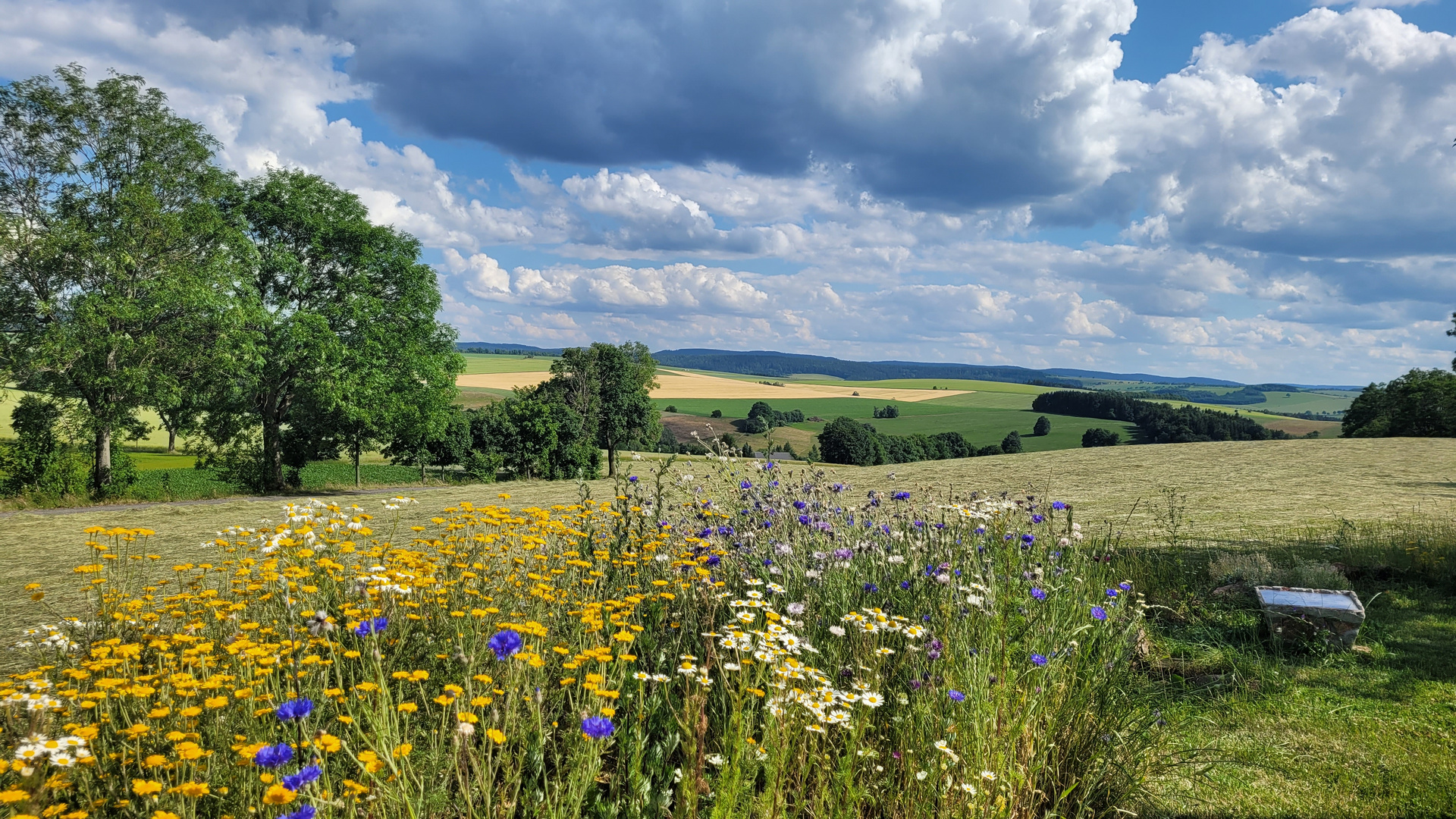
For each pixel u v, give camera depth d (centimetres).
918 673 341
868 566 489
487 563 511
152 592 482
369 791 231
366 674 331
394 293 3753
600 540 563
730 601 389
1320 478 1877
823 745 286
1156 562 797
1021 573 439
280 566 459
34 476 2752
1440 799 347
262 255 3472
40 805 217
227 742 271
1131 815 326
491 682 294
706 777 265
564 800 249
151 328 2944
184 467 4184
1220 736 423
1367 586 745
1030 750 298
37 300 2706
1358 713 452
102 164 2888
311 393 3409
